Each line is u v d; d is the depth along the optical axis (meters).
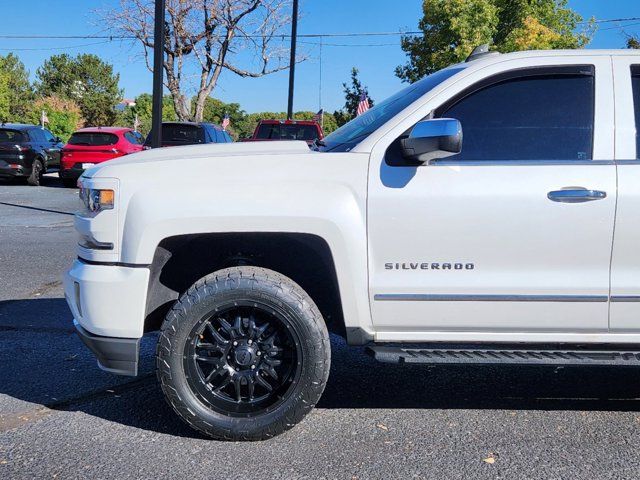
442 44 27.80
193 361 3.44
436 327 3.50
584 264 3.43
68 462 3.30
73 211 13.85
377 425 3.79
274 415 3.45
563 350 3.54
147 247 3.39
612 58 3.58
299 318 3.38
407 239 3.42
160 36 10.30
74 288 3.57
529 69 3.56
